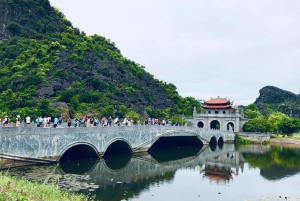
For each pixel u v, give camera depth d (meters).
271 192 35.78
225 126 114.19
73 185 33.75
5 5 120.81
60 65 103.31
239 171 48.75
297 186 38.88
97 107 92.44
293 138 108.94
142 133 61.28
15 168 37.53
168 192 34.38
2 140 36.03
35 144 40.19
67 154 53.12
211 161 59.06
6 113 72.94
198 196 33.28
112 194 31.83
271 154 70.56
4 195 16.19
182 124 107.44
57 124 48.00
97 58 122.00
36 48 109.81
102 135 50.97
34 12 125.69
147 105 115.38
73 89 94.94
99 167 46.16
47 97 87.19
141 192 33.62
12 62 101.56
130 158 56.53
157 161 57.25
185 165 53.88
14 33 117.06
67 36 126.94
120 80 117.69
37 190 22.14
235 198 32.94
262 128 103.81
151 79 140.12
